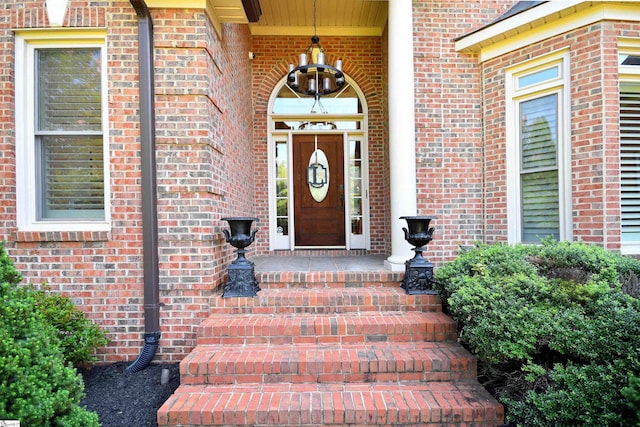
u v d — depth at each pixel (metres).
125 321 3.41
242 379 2.70
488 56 4.51
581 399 1.99
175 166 3.43
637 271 2.77
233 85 4.52
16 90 3.45
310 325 3.04
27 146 3.49
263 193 6.03
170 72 3.42
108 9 3.40
